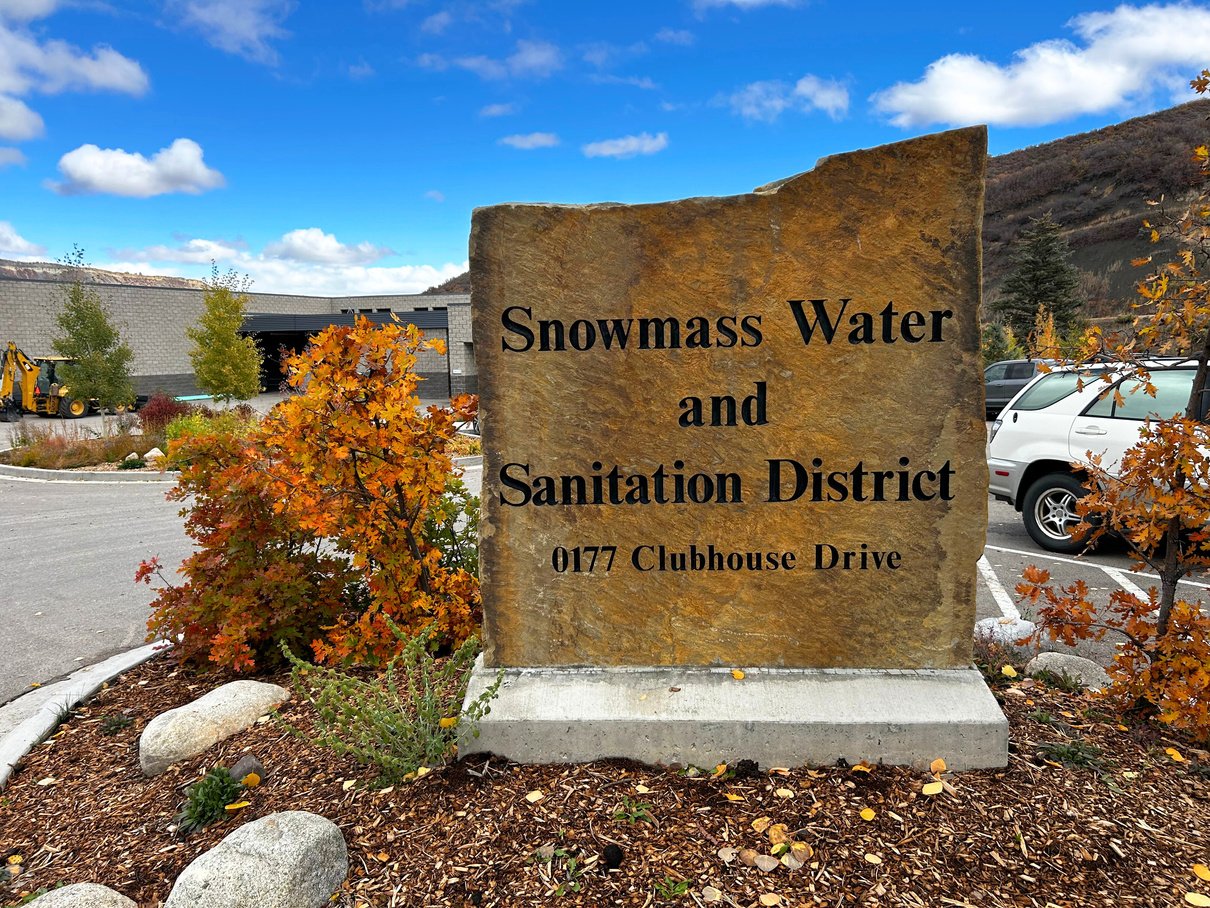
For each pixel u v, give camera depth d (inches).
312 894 95.6
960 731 115.9
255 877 92.6
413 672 138.9
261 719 143.2
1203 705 118.1
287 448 149.9
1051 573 254.8
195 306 1389.0
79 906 94.7
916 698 120.3
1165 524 128.0
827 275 119.4
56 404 997.8
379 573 162.9
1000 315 1326.3
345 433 147.6
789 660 127.7
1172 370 257.8
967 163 115.6
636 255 121.0
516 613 130.2
